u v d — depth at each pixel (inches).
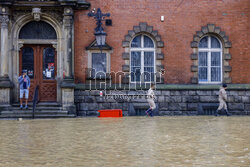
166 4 861.2
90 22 839.7
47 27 830.5
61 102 821.2
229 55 876.6
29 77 834.8
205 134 485.1
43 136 474.0
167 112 852.0
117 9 850.1
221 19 874.1
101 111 789.9
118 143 413.7
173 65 863.7
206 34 879.1
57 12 819.4
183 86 858.1
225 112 864.9
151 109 789.9
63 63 824.3
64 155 346.9
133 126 585.0
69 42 809.5
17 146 398.0
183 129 542.0
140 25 853.8
